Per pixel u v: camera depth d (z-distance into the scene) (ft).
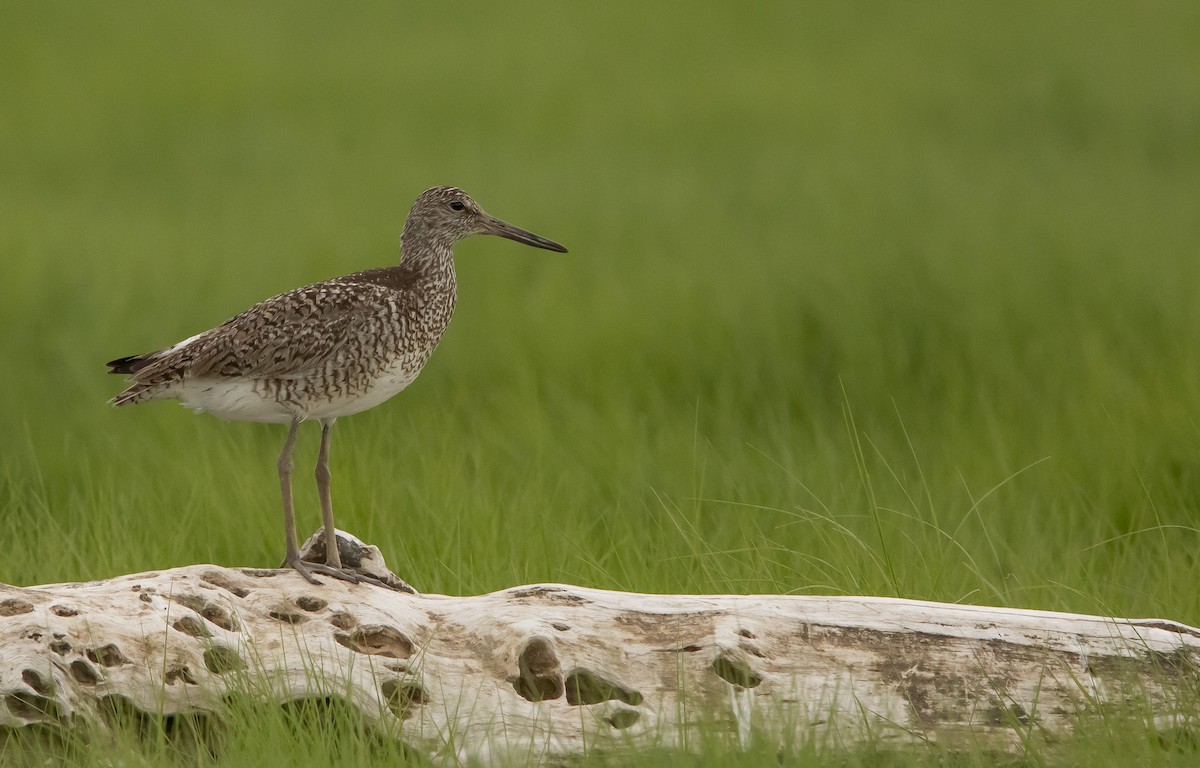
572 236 76.07
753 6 192.95
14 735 22.06
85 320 57.11
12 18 164.04
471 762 22.76
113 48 152.46
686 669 24.21
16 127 117.19
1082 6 180.96
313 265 67.31
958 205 78.07
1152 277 57.77
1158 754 23.25
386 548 35.83
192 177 100.83
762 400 48.73
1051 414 44.98
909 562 33.78
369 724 23.20
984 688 24.41
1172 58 140.87
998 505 39.27
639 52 160.86
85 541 36.88
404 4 193.67
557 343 54.70
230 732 23.00
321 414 29.68
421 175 97.30
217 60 148.05
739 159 103.09
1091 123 114.62
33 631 22.49
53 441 45.16
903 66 147.13
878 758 23.49
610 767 22.49
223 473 41.45
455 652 24.58
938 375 49.98
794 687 24.12
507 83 140.67
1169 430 42.32
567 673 24.08
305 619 24.77
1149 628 25.55
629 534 36.19
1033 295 56.34
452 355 54.13
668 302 59.26
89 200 89.56
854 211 78.07
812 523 35.96
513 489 40.96
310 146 111.96
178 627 23.58
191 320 58.44
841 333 53.52
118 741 22.06
